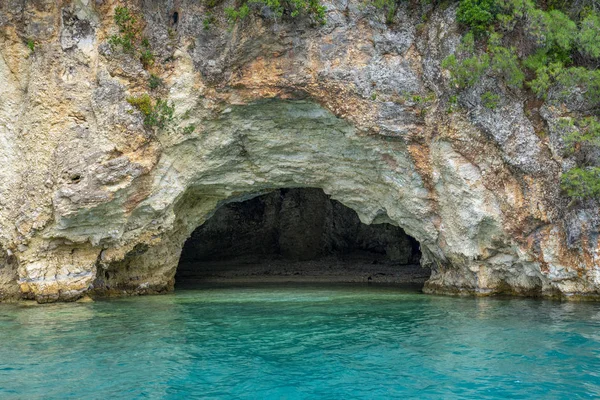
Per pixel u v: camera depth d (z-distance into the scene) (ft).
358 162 58.54
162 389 25.64
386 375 27.68
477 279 57.82
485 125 51.52
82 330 38.63
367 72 53.52
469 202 53.42
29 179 52.70
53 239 53.06
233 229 100.63
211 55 54.08
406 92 53.36
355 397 24.77
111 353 31.83
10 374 27.86
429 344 33.83
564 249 50.72
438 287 63.62
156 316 44.78
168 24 55.77
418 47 53.57
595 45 49.24
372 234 97.66
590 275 49.83
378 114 53.62
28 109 53.67
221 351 32.24
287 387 25.96
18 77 54.29
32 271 52.49
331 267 94.63
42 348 33.09
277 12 51.39
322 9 52.31
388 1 52.95
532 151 50.85
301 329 38.75
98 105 53.42
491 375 27.61
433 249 61.16
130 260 63.10
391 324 40.57
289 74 53.67
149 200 55.98
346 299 56.95
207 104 55.06
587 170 49.19
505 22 49.85
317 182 62.44
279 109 55.93
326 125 56.54
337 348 32.89
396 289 69.51
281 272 92.89
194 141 56.90
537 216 50.96
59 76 53.67
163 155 56.08
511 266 55.47
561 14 49.75
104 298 58.70
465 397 24.68
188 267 96.32
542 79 49.73
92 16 54.19
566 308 47.47
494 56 49.88
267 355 31.35
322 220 100.07
